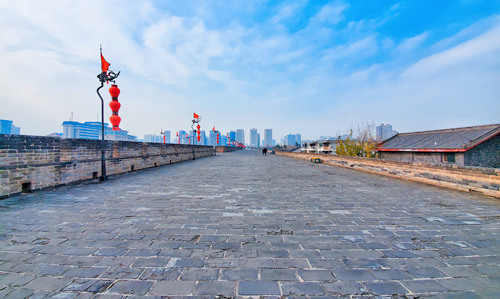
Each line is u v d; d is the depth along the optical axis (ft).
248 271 8.11
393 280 7.72
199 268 8.27
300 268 8.36
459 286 7.44
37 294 6.84
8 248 9.76
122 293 6.89
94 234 11.31
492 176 20.48
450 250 9.98
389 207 16.84
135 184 26.16
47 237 10.93
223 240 10.71
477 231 12.19
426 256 9.41
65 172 24.85
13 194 19.40
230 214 14.80
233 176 34.06
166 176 33.53
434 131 84.79
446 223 13.39
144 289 7.08
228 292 6.97
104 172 28.58
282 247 10.03
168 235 11.25
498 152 63.82
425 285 7.47
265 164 59.67
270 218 14.07
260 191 22.52
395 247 10.20
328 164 60.29
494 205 17.56
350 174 37.65
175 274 7.88
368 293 7.02
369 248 10.07
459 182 23.62
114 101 22.79
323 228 12.44
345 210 15.97
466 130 72.95
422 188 24.77
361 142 103.09
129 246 10.00
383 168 36.35
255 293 6.94
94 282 7.43
